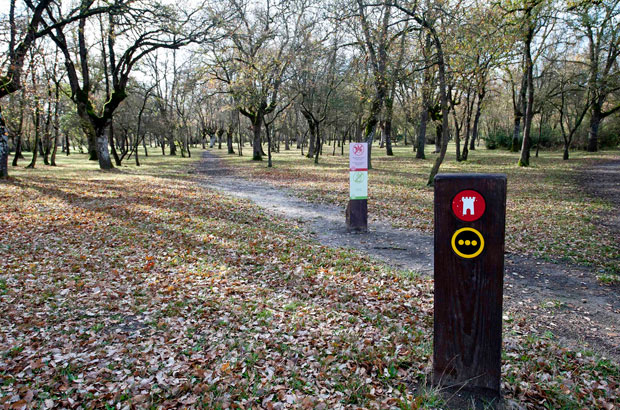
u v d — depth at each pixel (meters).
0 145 19.23
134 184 19.67
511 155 37.50
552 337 4.49
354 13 18.81
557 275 6.67
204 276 6.42
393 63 18.92
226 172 29.06
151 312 4.97
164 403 3.09
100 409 3.04
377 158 39.06
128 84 36.06
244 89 30.98
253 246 8.30
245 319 4.74
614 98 37.34
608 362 3.87
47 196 14.68
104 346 4.07
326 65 32.88
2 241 8.34
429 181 18.55
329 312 4.99
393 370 3.54
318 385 3.35
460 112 48.78
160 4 18.88
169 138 53.12
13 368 3.57
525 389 3.26
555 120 47.94
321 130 43.19
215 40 21.73
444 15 14.84
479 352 2.92
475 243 2.77
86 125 30.38
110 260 7.18
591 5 15.27
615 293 5.86
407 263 7.59
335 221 11.62
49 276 6.28
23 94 23.12
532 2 14.16
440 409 2.90
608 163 27.16
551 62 28.77
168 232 9.43
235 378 3.44
